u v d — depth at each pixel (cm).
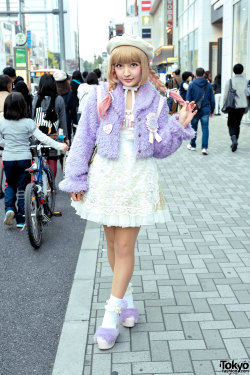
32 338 318
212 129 1423
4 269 439
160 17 5244
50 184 590
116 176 279
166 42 4562
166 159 934
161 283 373
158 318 321
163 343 291
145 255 433
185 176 771
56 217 608
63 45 2416
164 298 348
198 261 416
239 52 1606
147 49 276
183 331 303
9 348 306
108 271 404
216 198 629
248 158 915
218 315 322
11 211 533
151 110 280
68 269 438
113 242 307
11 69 927
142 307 336
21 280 414
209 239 472
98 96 281
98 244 472
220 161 894
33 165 521
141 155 277
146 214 279
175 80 1608
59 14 2405
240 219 536
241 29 1572
